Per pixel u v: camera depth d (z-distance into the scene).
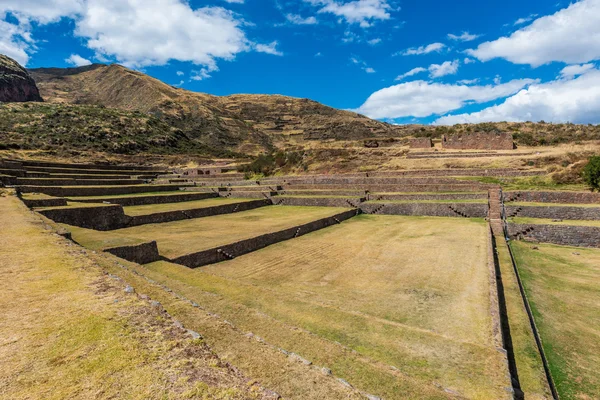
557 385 9.75
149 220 27.53
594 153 41.91
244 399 3.85
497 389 7.13
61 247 10.04
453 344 9.16
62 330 4.95
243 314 9.34
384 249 21.69
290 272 17.42
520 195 33.75
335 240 24.56
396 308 12.55
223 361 4.81
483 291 14.01
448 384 7.30
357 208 37.31
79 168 58.91
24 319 5.25
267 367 5.88
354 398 5.15
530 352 10.05
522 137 66.31
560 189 34.66
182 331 5.41
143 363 4.30
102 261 10.69
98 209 23.52
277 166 70.31
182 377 4.11
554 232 25.73
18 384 3.70
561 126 72.56
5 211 17.05
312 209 37.75
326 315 10.85
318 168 62.06
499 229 27.11
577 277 18.45
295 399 4.99
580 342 12.02
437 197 37.22
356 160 61.75
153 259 15.86
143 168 73.31
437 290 14.35
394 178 46.59
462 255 19.53
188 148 118.25
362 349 8.80
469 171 45.12
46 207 22.20
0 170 38.59
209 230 24.83
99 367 4.12
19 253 9.16
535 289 16.78
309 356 7.41
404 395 6.22
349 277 16.55
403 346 9.00
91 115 107.94
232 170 76.69
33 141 81.56
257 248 22.06
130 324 5.36
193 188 51.47
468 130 78.12
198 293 10.73
